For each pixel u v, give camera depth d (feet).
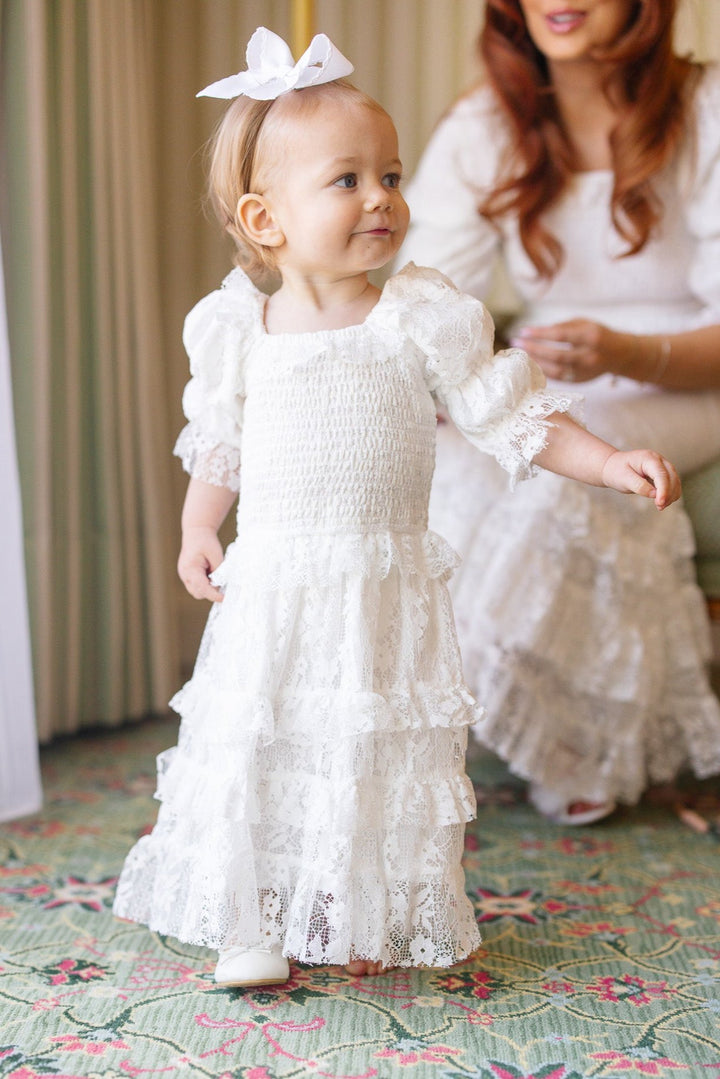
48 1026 4.07
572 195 6.92
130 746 7.85
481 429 4.48
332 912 4.14
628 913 5.13
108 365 7.87
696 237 6.92
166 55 9.20
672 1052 3.90
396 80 9.48
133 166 7.98
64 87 7.48
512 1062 3.83
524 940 4.84
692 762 6.50
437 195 7.29
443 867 4.30
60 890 5.33
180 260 9.37
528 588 6.07
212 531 4.93
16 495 6.14
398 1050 3.91
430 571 4.44
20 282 7.17
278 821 4.30
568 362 6.20
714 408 6.89
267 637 4.26
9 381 6.09
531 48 6.86
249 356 4.59
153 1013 4.17
